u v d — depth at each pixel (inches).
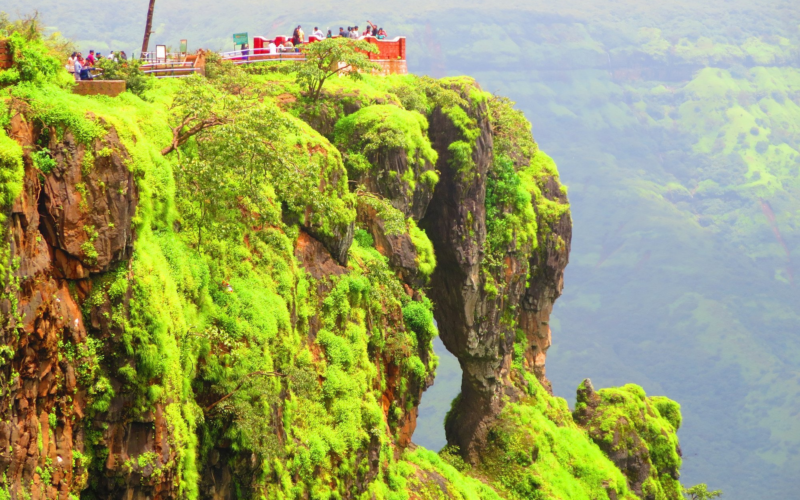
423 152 3193.9
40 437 1421.0
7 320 1346.0
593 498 4057.6
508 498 3843.5
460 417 4094.5
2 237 1347.2
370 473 2498.8
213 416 1814.7
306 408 2340.1
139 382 1560.0
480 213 3614.7
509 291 3890.3
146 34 2970.0
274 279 2183.8
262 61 3250.5
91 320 1508.4
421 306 3088.1
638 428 4525.1
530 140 4394.7
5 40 1556.3
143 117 2015.3
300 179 2079.2
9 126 1427.2
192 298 1830.7
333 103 3139.8
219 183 1972.2
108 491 1540.4
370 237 3002.0
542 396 4276.6
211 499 1809.8
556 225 4178.2
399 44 3727.9
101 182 1501.0
